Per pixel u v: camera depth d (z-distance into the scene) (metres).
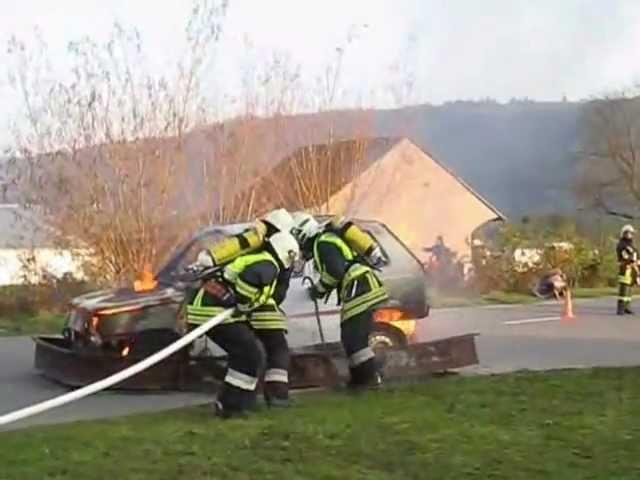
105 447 7.25
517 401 8.96
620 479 6.25
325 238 9.82
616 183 43.78
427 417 8.16
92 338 10.95
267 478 6.36
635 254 21.41
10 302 21.16
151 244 24.48
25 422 9.16
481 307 22.88
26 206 24.28
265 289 8.51
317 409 8.67
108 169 24.58
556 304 23.94
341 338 10.03
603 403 8.84
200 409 8.94
